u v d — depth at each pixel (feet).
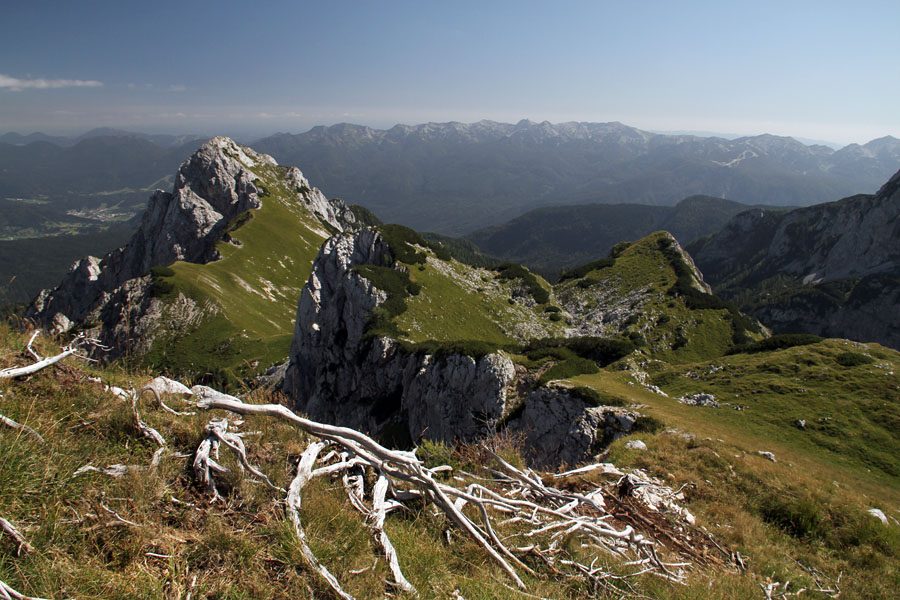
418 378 182.60
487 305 285.23
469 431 155.84
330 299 265.13
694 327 266.98
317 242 489.26
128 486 14.93
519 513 23.97
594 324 296.71
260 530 15.03
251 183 520.83
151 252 493.36
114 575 11.77
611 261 380.17
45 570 11.16
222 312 319.47
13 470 13.01
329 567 14.44
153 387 20.25
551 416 124.88
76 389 19.84
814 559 35.73
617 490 34.30
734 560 30.96
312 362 257.34
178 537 13.89
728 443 78.18
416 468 20.45
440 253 315.58
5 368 19.43
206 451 17.52
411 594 14.82
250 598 12.51
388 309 238.27
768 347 166.61
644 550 25.46
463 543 19.83
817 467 82.17
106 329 296.10
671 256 353.10
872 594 31.58
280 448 21.24
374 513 18.04
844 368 129.49
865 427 100.78
